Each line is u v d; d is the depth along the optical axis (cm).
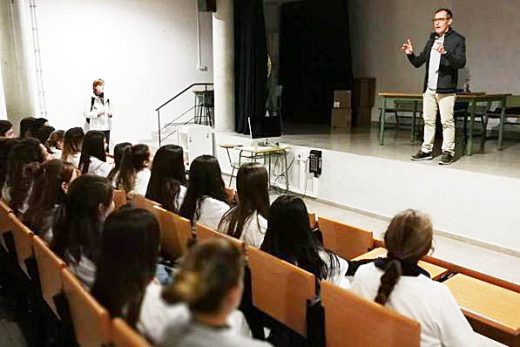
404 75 814
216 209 271
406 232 161
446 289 163
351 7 895
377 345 164
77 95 812
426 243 162
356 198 539
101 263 153
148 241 151
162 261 262
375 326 162
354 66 909
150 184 310
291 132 775
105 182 200
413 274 163
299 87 976
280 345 219
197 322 104
